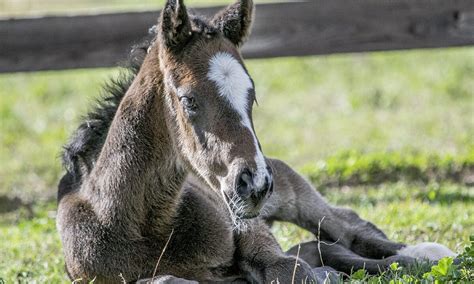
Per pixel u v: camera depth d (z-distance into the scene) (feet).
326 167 53.21
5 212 50.01
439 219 40.73
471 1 50.08
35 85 84.84
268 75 86.07
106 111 32.14
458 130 64.39
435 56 88.74
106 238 29.19
